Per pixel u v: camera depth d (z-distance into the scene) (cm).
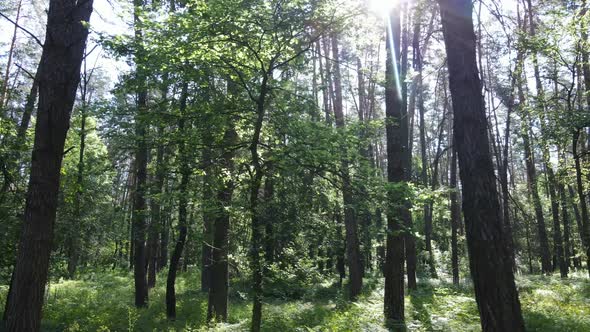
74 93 686
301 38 873
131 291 2172
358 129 922
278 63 920
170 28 754
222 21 734
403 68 1662
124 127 1036
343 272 2500
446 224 4003
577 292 1609
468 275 2939
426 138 4200
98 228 1642
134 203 1507
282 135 921
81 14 695
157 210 1225
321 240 878
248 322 1126
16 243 1160
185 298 1853
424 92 3138
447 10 635
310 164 843
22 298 620
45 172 652
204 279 2150
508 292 560
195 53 796
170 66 844
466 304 1227
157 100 1185
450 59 630
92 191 1569
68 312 1397
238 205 857
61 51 672
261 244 809
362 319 1069
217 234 1244
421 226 3322
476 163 593
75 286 2266
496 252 569
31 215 641
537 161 3045
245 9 726
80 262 2905
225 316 1274
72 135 1761
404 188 845
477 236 579
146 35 782
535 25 2291
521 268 3953
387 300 1086
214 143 962
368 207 853
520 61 1925
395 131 1121
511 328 550
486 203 581
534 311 1180
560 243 2584
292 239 805
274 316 1277
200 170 950
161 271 3192
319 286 2070
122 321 1281
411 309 1245
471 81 616
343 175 864
